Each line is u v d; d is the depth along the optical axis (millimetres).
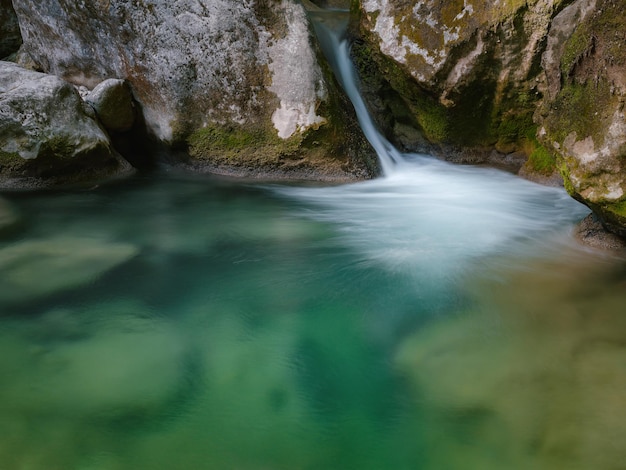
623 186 3359
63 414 2447
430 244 4254
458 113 5914
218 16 5336
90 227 4559
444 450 2293
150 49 5590
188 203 5160
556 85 3768
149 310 3283
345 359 2855
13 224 4562
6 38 7059
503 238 4336
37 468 2180
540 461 2225
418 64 5633
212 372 2742
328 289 3562
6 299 3365
